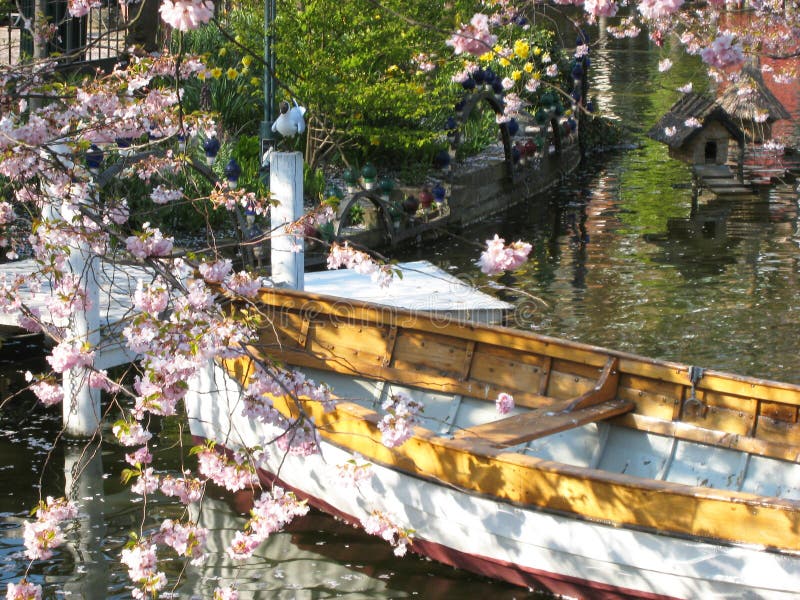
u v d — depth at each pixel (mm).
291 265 9289
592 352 7496
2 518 7223
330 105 14766
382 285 5500
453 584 6680
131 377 9781
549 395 7711
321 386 5766
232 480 5277
